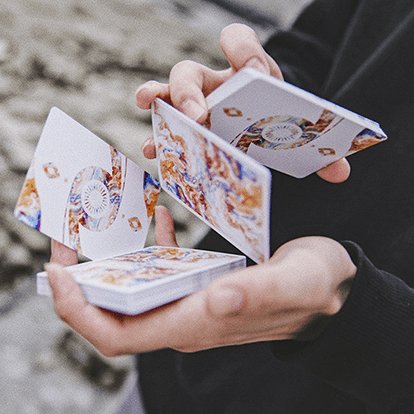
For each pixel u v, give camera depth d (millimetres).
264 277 623
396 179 967
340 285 702
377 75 1000
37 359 1865
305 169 911
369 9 1083
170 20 3424
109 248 882
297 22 1283
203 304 651
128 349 666
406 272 922
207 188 776
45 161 812
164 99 833
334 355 711
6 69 2684
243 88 707
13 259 2068
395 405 754
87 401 1785
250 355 979
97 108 2588
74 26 3086
